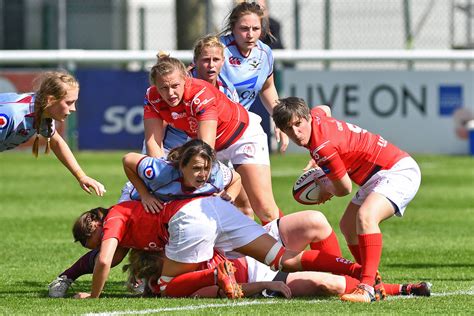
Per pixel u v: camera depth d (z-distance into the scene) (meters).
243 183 27.97
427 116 67.81
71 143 67.69
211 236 23.77
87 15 87.38
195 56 27.56
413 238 36.34
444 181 54.56
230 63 29.23
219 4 83.75
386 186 24.30
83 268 25.00
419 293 24.06
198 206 23.77
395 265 30.36
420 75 67.56
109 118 67.50
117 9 83.94
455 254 32.50
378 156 24.62
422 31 81.62
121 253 25.36
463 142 68.25
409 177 24.56
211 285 23.83
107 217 24.22
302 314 21.42
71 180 55.34
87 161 62.53
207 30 72.31
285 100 24.09
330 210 43.78
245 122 27.72
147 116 26.73
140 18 77.69
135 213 24.14
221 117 27.00
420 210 44.16
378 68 72.94
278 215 28.34
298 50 70.69
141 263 24.47
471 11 78.81
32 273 28.98
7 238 36.19
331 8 80.56
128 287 25.08
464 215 42.50
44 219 41.12
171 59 25.41
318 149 24.05
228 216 24.00
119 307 22.61
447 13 81.25
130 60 67.25
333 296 23.98
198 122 25.88
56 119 24.28
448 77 67.69
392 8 80.19
